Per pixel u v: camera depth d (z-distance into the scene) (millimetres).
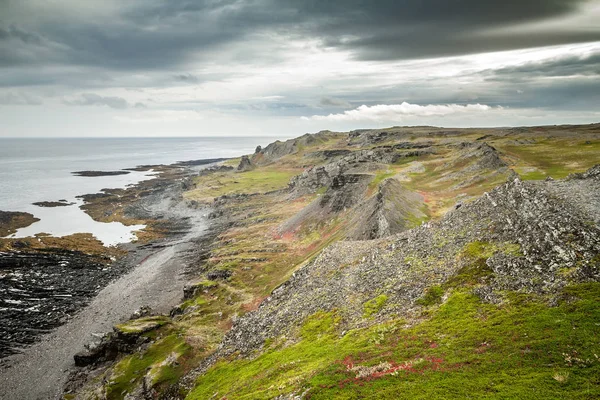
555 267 34906
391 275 49750
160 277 109750
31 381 63812
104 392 55469
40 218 171625
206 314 80875
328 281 58844
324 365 34156
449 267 44406
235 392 39031
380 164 176250
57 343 74688
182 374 55344
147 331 71000
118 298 95188
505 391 22531
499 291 35781
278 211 172500
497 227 47125
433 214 90375
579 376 21844
